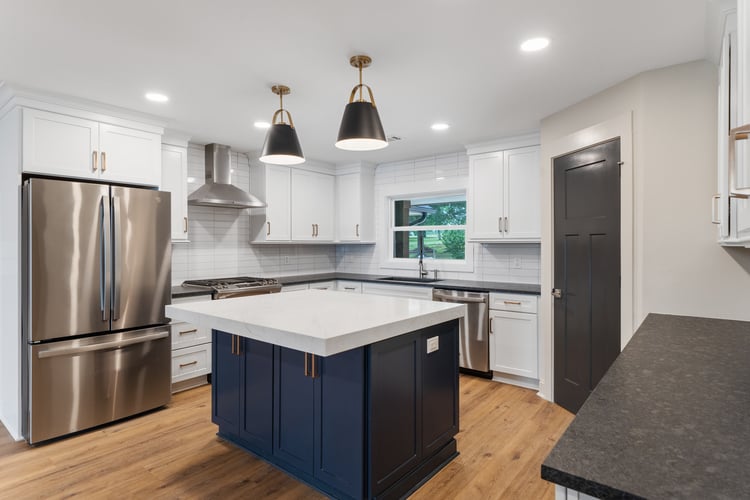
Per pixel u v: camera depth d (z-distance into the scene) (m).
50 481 2.14
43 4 1.72
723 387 0.94
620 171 2.54
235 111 3.09
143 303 2.96
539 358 3.41
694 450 0.63
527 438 2.60
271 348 2.25
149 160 3.19
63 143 2.74
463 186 4.46
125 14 1.80
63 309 2.60
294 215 4.68
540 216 3.56
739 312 2.17
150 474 2.21
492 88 2.66
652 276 2.37
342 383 1.91
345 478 1.91
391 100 2.88
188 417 2.95
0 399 2.92
